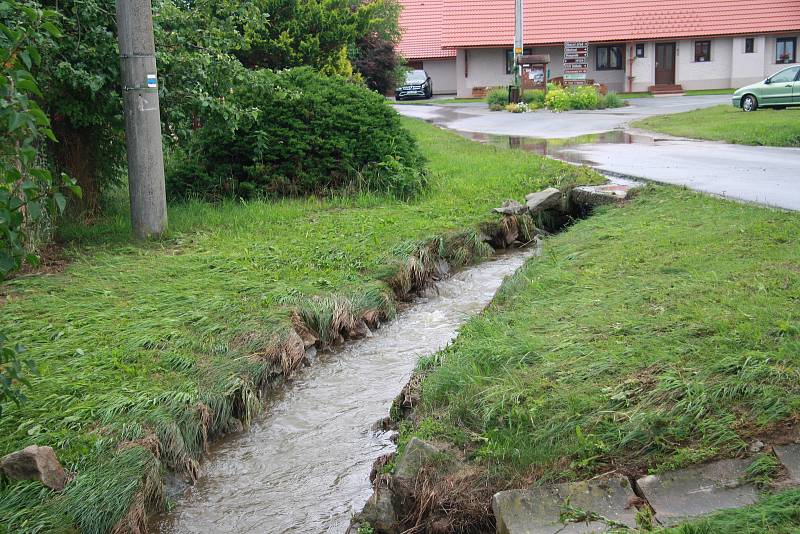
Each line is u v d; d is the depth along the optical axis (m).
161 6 10.57
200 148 12.89
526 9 50.94
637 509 4.04
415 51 54.44
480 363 5.79
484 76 51.00
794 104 27.72
